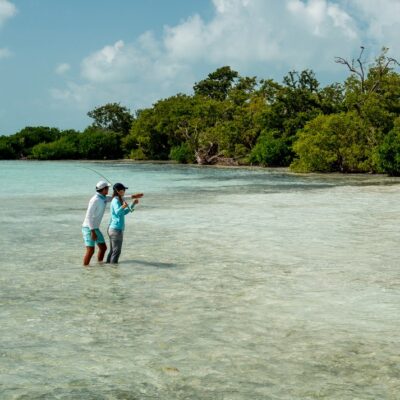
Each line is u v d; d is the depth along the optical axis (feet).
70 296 29.91
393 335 23.49
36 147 384.68
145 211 72.49
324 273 35.63
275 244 46.78
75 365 20.27
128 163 289.33
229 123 253.44
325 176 159.74
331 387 18.35
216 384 18.62
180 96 331.98
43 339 23.06
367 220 62.23
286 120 235.81
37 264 38.58
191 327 24.62
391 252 42.93
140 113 368.27
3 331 24.04
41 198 92.79
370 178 149.07
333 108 234.79
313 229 55.47
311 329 24.32
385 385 18.52
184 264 38.63
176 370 19.79
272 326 24.75
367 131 175.94
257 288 31.71
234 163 248.73
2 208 76.95
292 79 239.71
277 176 160.56
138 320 25.67
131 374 19.47
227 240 48.98
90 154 381.81
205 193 101.76
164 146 337.52
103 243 38.70
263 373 19.53
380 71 208.44
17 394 17.85
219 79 382.01
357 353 21.42
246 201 85.71
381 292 30.71
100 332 23.95
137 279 33.94
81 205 81.30
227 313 26.76
